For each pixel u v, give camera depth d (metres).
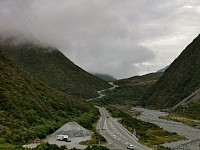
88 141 87.25
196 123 188.75
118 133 110.69
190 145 116.44
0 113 84.38
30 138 78.62
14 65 137.75
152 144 100.31
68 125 97.12
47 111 108.06
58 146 72.88
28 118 91.44
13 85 109.50
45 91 134.62
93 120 139.88
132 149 82.00
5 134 72.25
